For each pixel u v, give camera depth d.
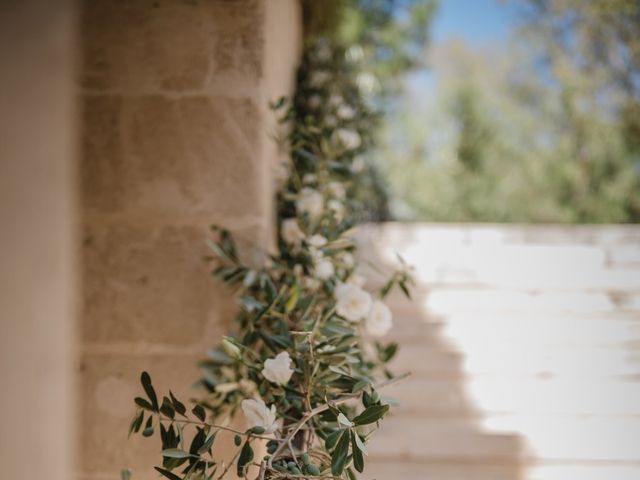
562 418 2.50
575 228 3.87
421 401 2.59
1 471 0.74
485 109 6.70
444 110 6.69
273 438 1.22
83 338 1.58
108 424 1.57
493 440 2.41
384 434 2.43
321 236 1.71
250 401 1.22
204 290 1.58
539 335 2.91
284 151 2.06
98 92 1.56
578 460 2.35
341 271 1.77
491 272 3.30
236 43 1.56
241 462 1.18
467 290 3.20
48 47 0.78
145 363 1.58
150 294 1.58
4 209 0.75
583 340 2.89
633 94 6.16
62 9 0.80
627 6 6.02
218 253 1.50
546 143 6.54
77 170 1.57
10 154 0.76
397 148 6.53
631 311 3.06
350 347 1.40
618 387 2.64
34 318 0.76
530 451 2.37
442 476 2.31
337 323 1.48
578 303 3.13
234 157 1.57
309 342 1.34
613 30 6.19
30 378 0.76
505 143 6.57
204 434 1.21
